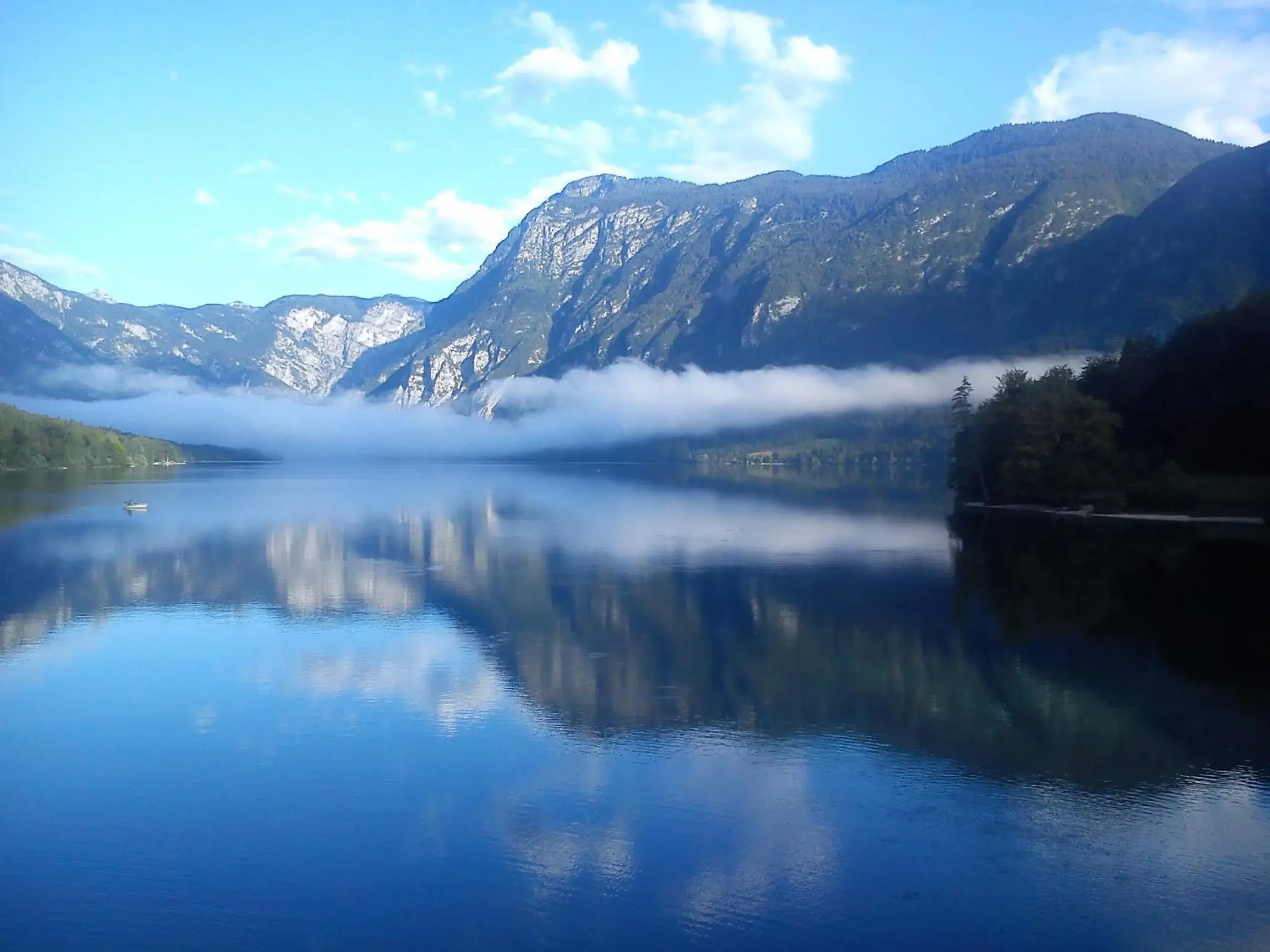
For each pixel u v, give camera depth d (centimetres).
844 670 5869
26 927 3067
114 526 14125
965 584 8719
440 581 9175
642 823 3756
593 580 9200
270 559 10669
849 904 3166
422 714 5081
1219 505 14125
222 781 4175
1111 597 7956
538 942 2978
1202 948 2933
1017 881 3312
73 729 4841
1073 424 15450
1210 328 15388
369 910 3155
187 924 3089
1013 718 4953
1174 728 4762
